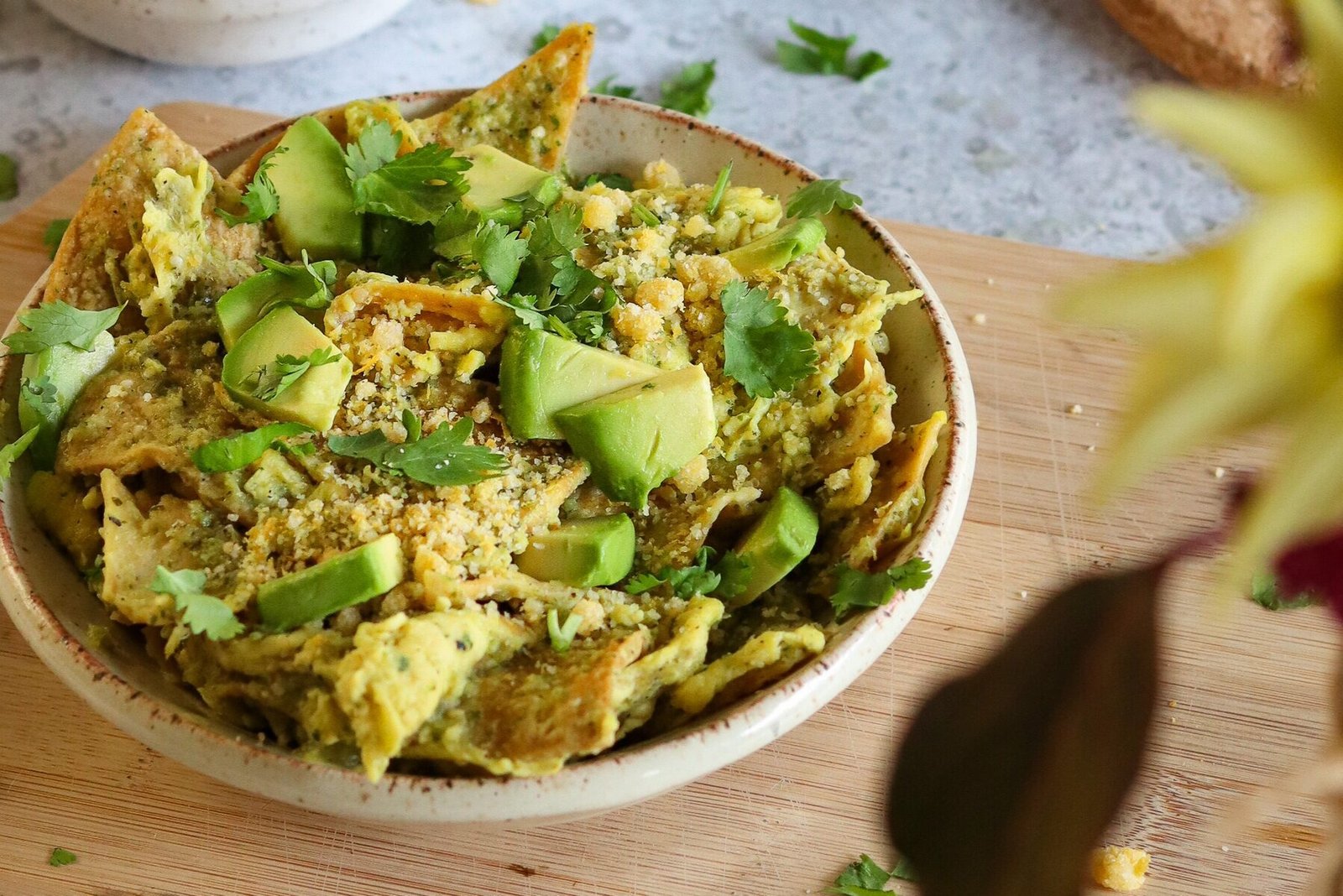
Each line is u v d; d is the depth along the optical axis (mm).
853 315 429
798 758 434
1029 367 509
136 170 435
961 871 241
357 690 363
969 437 417
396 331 412
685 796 427
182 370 420
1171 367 202
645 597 400
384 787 365
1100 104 629
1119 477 203
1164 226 590
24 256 519
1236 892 417
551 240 424
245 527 399
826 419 420
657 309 421
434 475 393
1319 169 197
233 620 379
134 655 393
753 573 406
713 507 408
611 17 651
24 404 412
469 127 468
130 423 411
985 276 530
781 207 457
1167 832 424
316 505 393
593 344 417
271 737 389
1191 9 609
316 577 379
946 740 250
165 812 418
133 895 407
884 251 449
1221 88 611
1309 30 205
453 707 377
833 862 419
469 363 411
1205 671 448
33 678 437
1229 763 434
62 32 622
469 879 413
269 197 437
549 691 375
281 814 419
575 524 403
